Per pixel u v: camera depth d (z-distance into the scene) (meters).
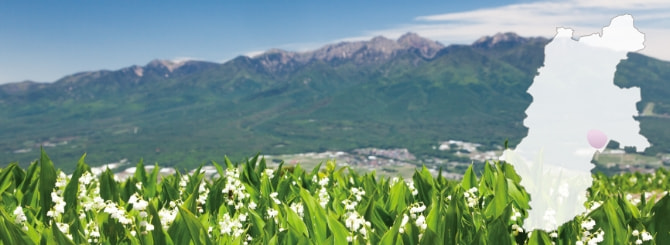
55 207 4.73
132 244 4.09
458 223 4.39
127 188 6.63
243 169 7.32
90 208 5.01
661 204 4.25
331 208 5.82
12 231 3.80
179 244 4.24
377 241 4.08
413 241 4.00
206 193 6.52
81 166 5.67
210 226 5.01
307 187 7.43
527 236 4.62
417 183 6.10
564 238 4.41
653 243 4.28
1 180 6.57
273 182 7.25
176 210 4.96
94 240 4.45
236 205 5.93
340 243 4.20
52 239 3.82
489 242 4.00
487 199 5.78
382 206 5.53
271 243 4.14
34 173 6.73
